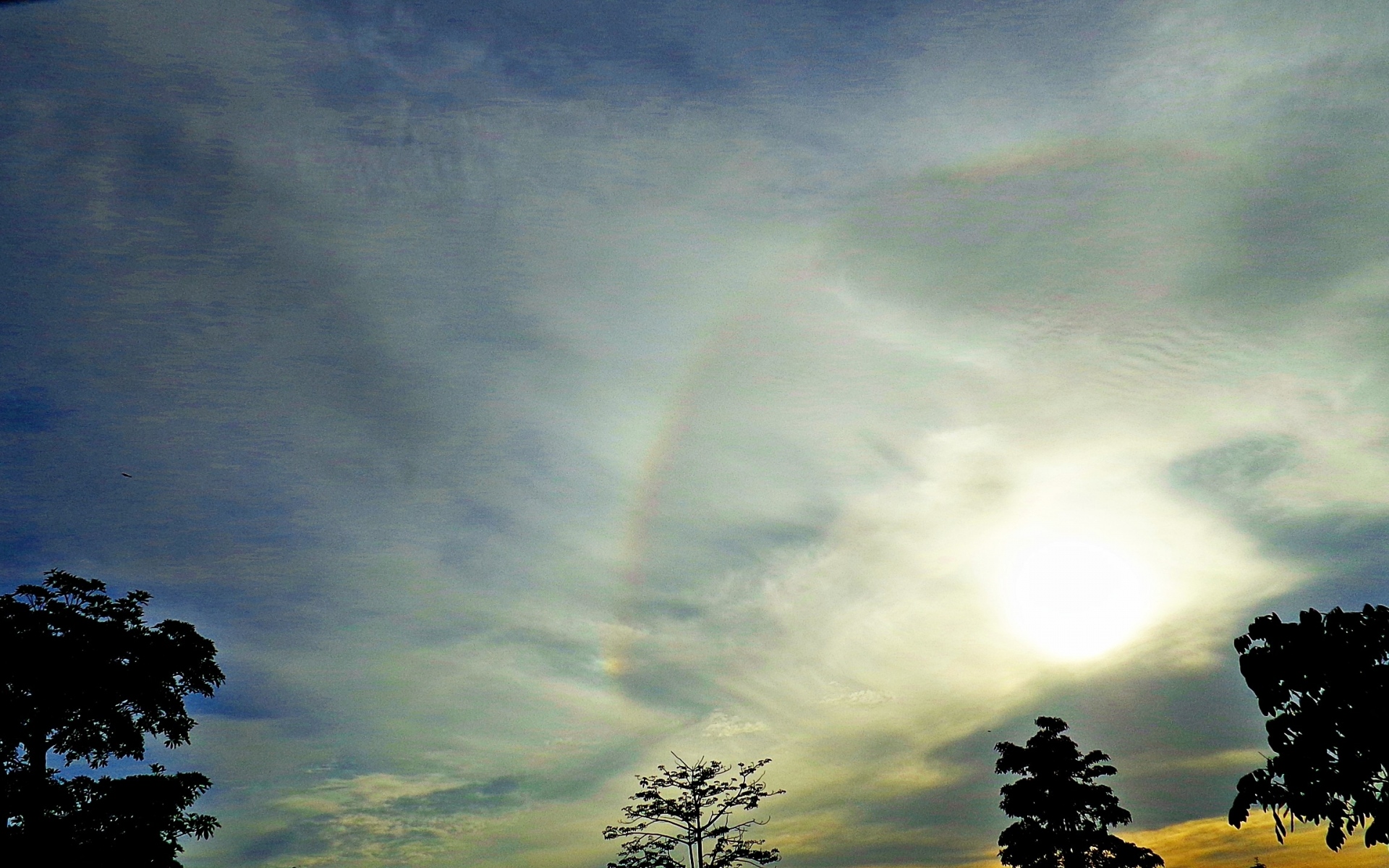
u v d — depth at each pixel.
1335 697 19.42
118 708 25.94
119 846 24.08
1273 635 20.25
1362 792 18.81
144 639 26.30
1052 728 41.34
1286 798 19.56
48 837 23.50
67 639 25.09
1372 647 19.27
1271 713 20.12
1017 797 40.16
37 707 24.34
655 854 40.50
